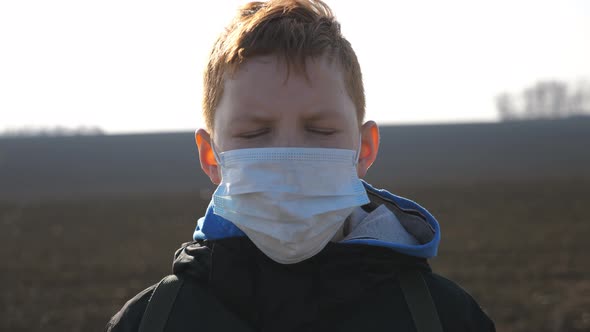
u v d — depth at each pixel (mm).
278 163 1807
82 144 67188
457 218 23484
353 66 1949
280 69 1768
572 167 46469
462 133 74312
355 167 1956
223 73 1872
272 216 1831
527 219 22781
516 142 66312
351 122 1896
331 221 1873
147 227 23672
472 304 1988
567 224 21375
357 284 1814
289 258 1850
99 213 28281
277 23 1843
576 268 14391
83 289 13430
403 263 1898
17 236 21984
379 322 1800
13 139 72750
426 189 34625
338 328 1802
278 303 1813
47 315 11148
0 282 14289
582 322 9883
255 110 1781
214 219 1989
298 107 1772
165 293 1883
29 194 39062
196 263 1897
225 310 1815
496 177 41156
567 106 155125
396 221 2037
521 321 10031
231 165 1879
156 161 57375
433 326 1790
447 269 14297
